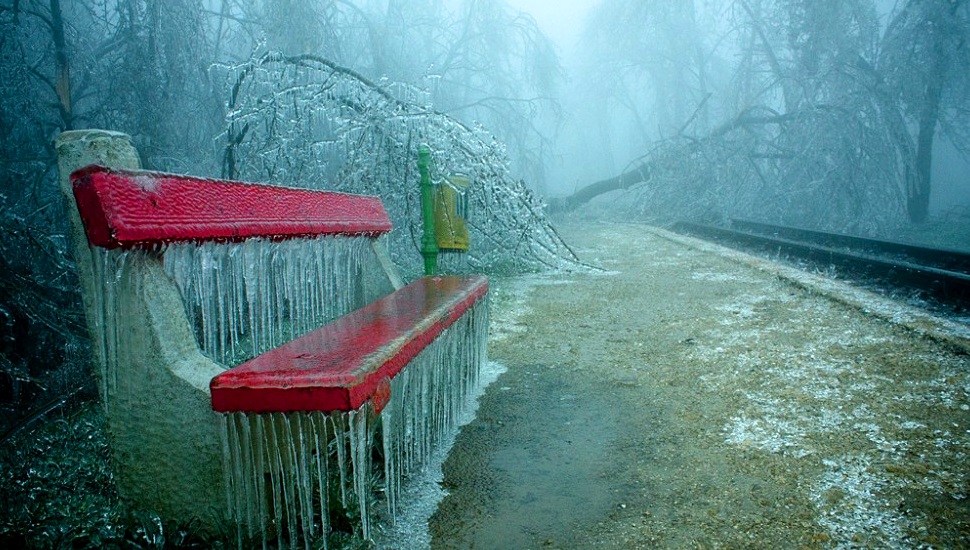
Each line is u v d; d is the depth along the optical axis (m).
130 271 1.80
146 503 1.88
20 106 9.07
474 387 3.56
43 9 10.28
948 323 4.29
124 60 10.04
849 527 2.03
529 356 4.34
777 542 1.96
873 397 3.16
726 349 4.26
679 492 2.33
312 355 1.81
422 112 7.23
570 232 16.64
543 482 2.45
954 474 2.32
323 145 7.49
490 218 7.89
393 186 7.12
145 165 9.13
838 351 3.99
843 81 17.67
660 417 3.10
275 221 2.52
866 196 16.66
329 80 7.69
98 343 1.87
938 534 1.96
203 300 2.12
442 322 2.54
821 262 9.16
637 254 10.31
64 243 5.93
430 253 5.68
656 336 4.77
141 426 1.84
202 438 1.78
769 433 2.81
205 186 2.17
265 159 7.34
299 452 1.69
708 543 1.98
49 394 4.41
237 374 1.62
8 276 4.92
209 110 10.86
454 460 2.66
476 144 7.94
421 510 2.24
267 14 12.61
